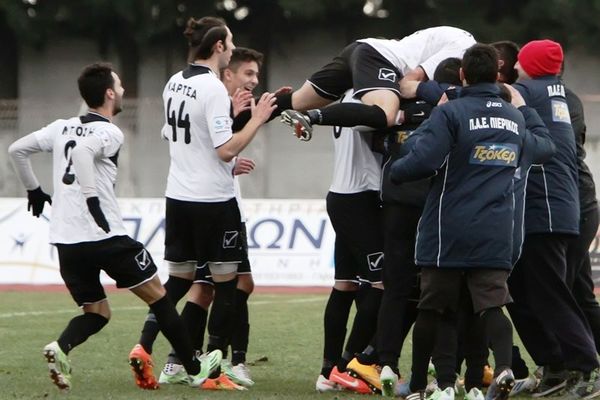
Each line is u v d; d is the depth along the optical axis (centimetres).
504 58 1823
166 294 1733
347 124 1703
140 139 5531
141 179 5547
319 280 3884
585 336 1700
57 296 3550
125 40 7119
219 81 1752
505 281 1528
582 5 6469
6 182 5816
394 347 1703
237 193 1873
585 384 1703
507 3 6675
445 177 1509
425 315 1552
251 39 7169
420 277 1711
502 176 1509
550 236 1700
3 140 5825
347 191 1794
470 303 1584
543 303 1709
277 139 5634
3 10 7000
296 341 2458
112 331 2614
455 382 1578
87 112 1727
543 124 1616
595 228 1831
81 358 2161
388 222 1717
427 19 6775
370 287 1794
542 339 1764
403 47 1802
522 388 1795
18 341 2414
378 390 1761
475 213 1491
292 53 7188
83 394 1669
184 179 1769
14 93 7381
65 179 1689
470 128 1500
